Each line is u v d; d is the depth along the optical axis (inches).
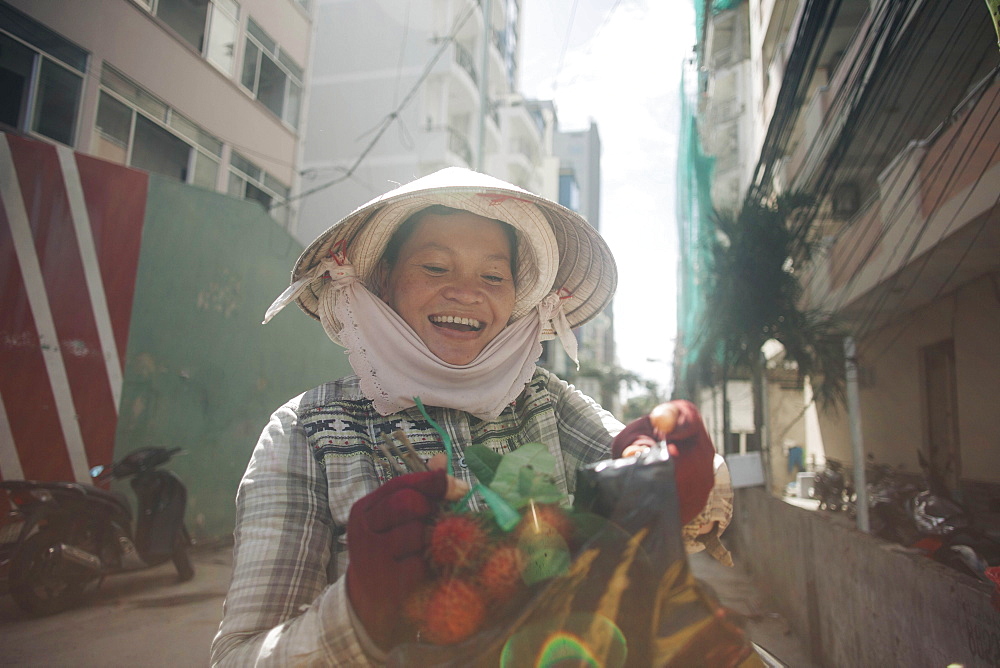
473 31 851.4
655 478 30.6
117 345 259.9
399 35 795.4
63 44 301.6
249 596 36.0
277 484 39.6
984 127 193.3
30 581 171.8
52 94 295.6
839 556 148.9
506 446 46.2
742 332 326.6
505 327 50.7
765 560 234.8
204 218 306.2
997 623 85.1
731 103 484.1
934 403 326.3
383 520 30.1
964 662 93.3
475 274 46.9
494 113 948.0
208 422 306.0
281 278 370.3
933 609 103.5
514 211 47.6
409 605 29.2
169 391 283.4
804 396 539.2
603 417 51.3
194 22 387.5
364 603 29.6
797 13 343.9
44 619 172.4
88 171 257.4
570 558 29.1
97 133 318.0
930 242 227.9
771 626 195.0
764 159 281.9
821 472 394.6
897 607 117.0
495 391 45.9
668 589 28.9
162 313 281.6
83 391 246.5
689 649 28.5
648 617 27.9
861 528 217.5
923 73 237.3
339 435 41.5
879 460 384.8
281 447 41.0
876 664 125.9
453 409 45.2
